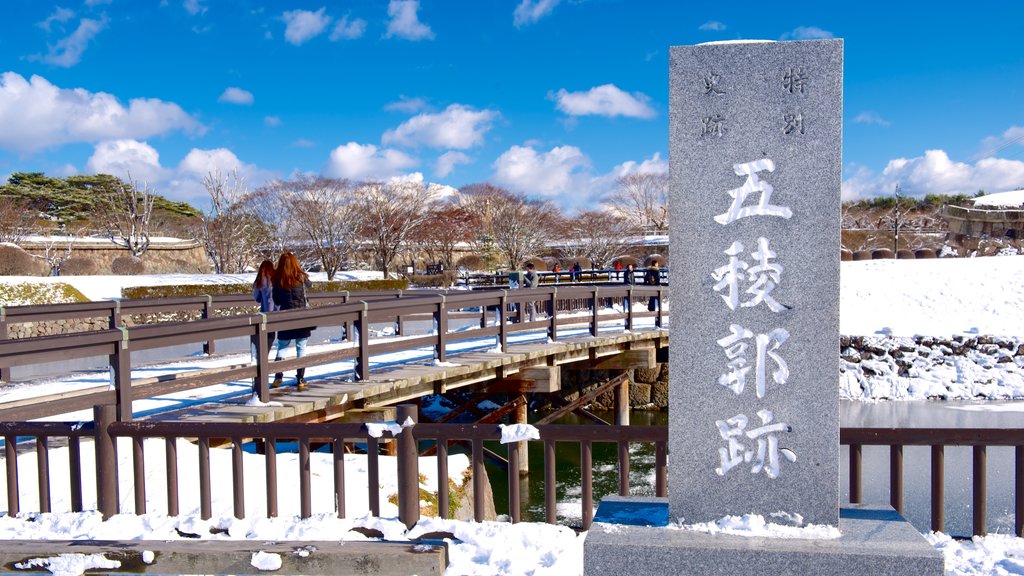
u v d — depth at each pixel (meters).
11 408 6.40
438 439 4.85
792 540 3.49
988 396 21.34
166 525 4.77
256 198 46.28
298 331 9.62
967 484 12.06
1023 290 25.89
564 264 49.12
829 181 3.59
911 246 56.78
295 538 4.53
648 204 69.06
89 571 4.22
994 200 51.78
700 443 3.73
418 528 4.67
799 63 3.60
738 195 3.67
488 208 56.34
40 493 5.13
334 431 4.81
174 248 44.16
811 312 3.62
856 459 4.49
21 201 51.44
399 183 49.91
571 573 4.09
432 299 11.45
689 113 3.71
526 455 13.81
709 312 3.72
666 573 3.46
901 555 3.28
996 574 3.85
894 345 22.44
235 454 4.94
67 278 25.89
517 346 14.12
